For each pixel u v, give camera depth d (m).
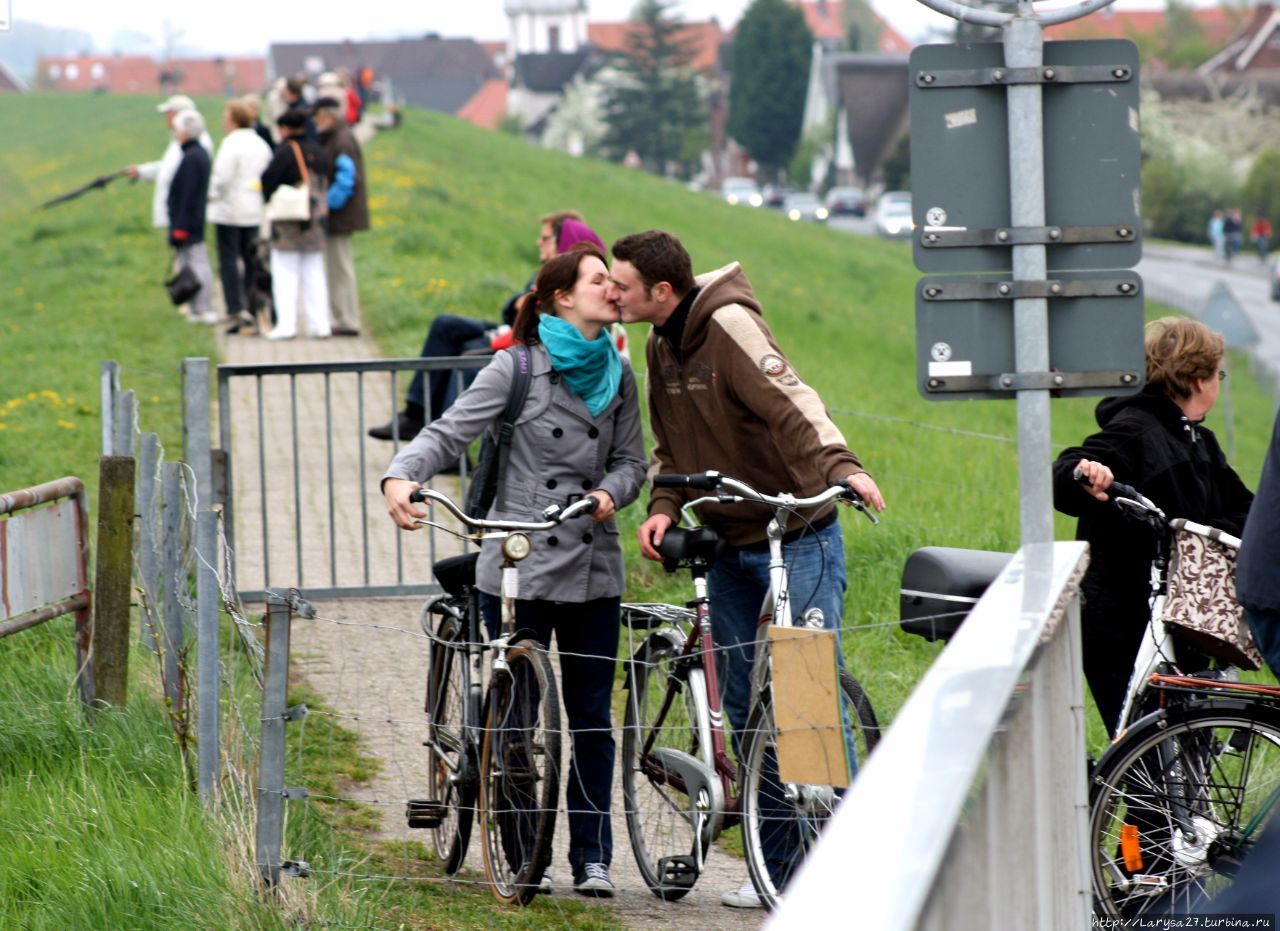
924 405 79.44
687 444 19.30
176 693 22.55
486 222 120.25
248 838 17.38
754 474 18.80
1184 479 19.12
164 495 23.56
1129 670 19.47
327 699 25.66
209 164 64.94
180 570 22.86
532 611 19.08
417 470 18.22
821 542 18.53
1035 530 15.30
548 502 18.97
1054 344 15.24
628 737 20.06
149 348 62.50
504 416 19.00
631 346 68.31
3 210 133.00
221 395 31.97
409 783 22.59
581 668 19.38
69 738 22.05
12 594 22.61
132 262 93.12
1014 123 15.01
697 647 18.86
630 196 181.50
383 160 149.50
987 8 15.12
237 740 19.56
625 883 19.92
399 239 93.12
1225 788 17.09
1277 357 159.75
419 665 27.78
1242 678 24.77
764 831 18.16
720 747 18.45
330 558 33.34
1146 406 19.44
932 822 7.63
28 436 47.00
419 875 19.42
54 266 93.25
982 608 12.31
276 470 42.62
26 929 16.67
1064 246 15.23
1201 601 17.80
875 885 6.90
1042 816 12.83
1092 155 15.18
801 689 16.94
